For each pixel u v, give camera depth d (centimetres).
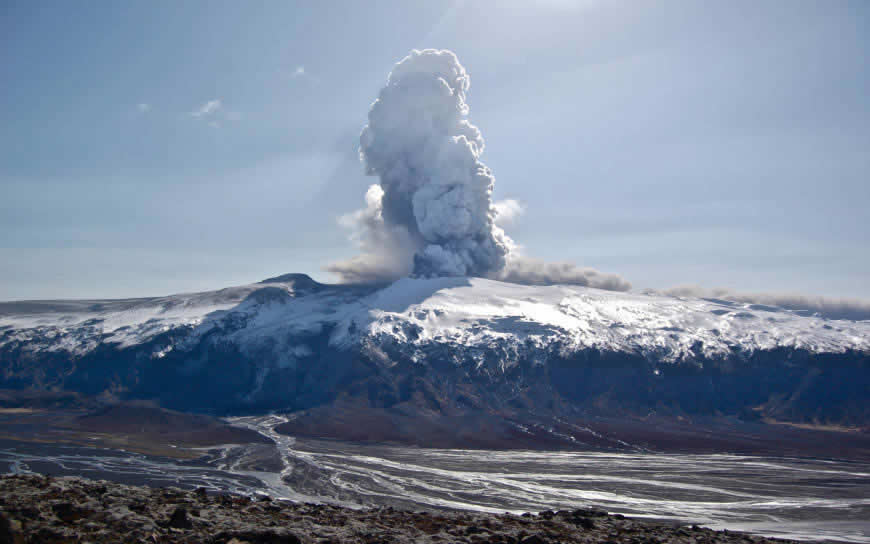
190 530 1925
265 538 1848
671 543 2662
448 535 2353
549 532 2636
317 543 2011
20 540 1594
